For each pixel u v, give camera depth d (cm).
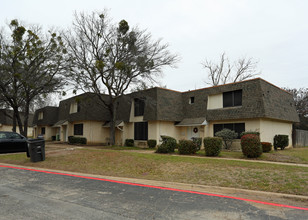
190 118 2116
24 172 1012
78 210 519
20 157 1366
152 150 1869
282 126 2069
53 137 3419
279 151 1708
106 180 855
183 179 822
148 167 1034
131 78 2053
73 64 2023
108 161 1191
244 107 1753
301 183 708
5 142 1545
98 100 2580
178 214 496
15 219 462
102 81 2072
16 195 643
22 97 2162
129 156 1309
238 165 988
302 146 2509
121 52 2083
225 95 1938
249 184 727
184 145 1497
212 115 1953
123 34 2073
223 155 1410
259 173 839
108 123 2583
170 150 1591
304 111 3481
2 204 561
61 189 714
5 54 2016
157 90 2102
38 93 2248
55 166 1124
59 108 3347
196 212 510
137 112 2350
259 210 526
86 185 771
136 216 483
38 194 654
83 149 1702
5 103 2289
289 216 488
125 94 2394
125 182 823
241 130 1795
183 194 665
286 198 617
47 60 2167
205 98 2061
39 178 886
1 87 2028
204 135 2000
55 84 2195
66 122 2900
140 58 2031
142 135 2262
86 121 2558
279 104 1916
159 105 2069
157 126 2073
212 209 530
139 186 764
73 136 2769
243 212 511
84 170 1031
